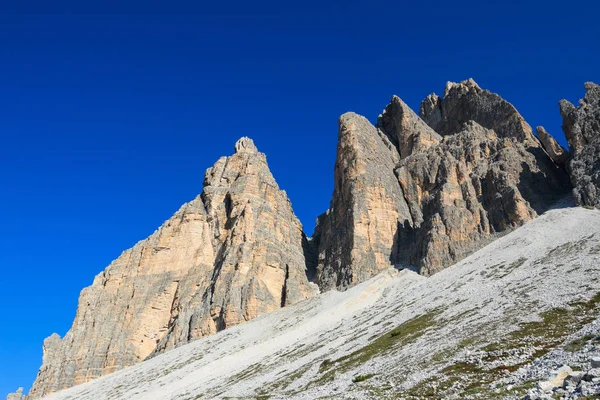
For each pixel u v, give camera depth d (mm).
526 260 116312
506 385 40938
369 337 100625
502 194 172125
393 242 189000
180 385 119375
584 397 29500
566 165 173625
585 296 66188
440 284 130125
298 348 118688
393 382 57531
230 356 131000
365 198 198250
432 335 78625
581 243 111750
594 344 44281
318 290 187500
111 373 174750
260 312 177750
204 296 194875
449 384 48156
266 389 84938
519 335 58375
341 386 66125
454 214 173125
